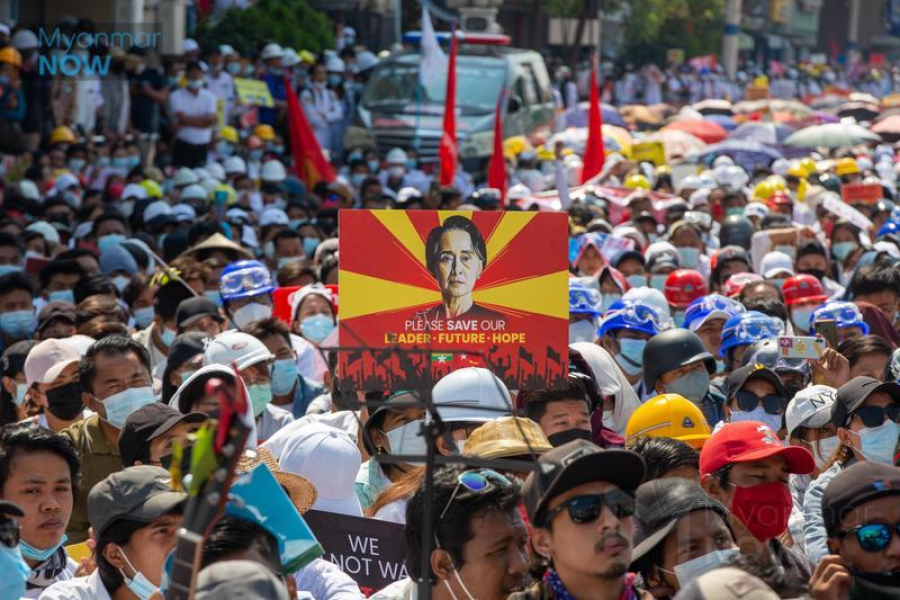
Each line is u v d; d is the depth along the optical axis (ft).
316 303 82.12
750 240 130.21
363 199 183.21
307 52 246.68
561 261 51.49
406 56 246.47
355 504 50.83
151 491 41.52
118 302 89.61
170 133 196.65
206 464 28.71
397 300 51.11
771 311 81.87
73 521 58.34
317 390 74.08
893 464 52.54
